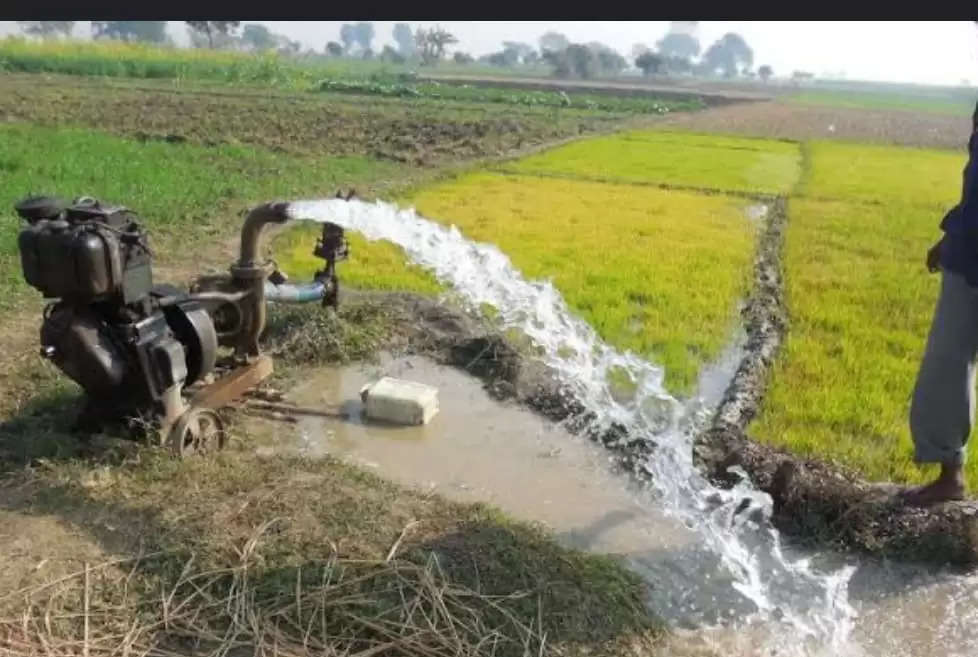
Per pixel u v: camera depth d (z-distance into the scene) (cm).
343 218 623
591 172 1955
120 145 1839
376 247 1051
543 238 1183
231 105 3120
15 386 591
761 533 487
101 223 460
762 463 537
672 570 448
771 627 409
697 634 400
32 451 488
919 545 467
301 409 608
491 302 848
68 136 1917
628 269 1027
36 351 652
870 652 397
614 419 612
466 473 537
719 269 1052
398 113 3241
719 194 1705
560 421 614
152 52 5334
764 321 841
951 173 2300
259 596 385
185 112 2769
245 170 1655
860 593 439
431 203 1443
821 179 2019
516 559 421
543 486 526
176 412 499
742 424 613
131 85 3797
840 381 696
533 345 741
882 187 1916
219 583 393
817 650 395
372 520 444
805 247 1212
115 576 393
